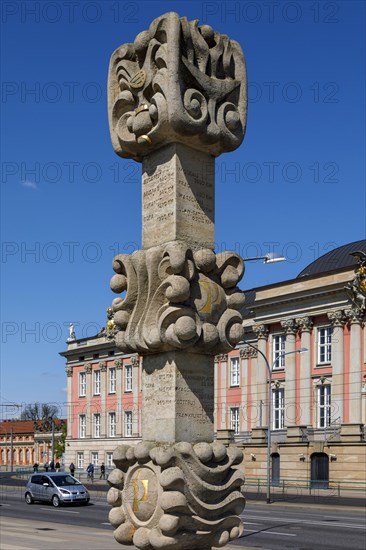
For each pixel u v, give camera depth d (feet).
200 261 40.47
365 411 163.02
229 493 39.63
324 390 173.68
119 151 44.09
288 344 181.88
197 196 42.42
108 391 252.62
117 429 245.65
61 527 87.66
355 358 165.89
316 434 171.73
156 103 40.93
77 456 263.70
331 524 93.25
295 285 181.06
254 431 183.93
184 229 41.57
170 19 40.93
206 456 38.58
